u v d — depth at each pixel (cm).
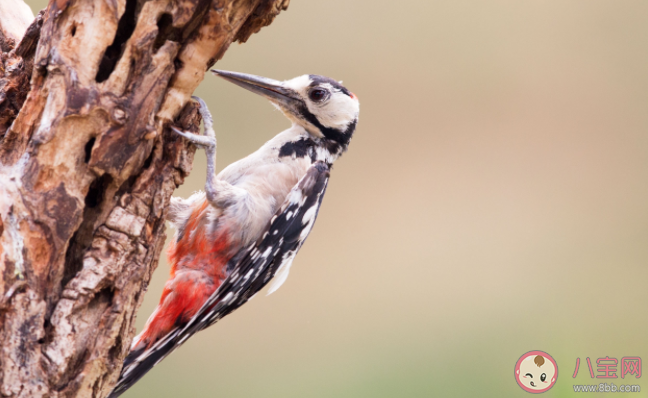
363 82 1795
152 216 568
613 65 1870
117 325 543
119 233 546
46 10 544
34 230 512
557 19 1928
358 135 1772
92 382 534
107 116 526
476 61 1873
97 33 523
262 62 1727
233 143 1547
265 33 1739
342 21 1791
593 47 1848
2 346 501
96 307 539
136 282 555
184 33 560
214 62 585
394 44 1853
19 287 507
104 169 533
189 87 575
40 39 531
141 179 561
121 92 532
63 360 515
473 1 1898
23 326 506
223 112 1576
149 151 553
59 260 522
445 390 1233
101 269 536
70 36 523
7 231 509
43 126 520
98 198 548
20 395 500
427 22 1842
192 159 598
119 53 539
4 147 534
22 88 586
